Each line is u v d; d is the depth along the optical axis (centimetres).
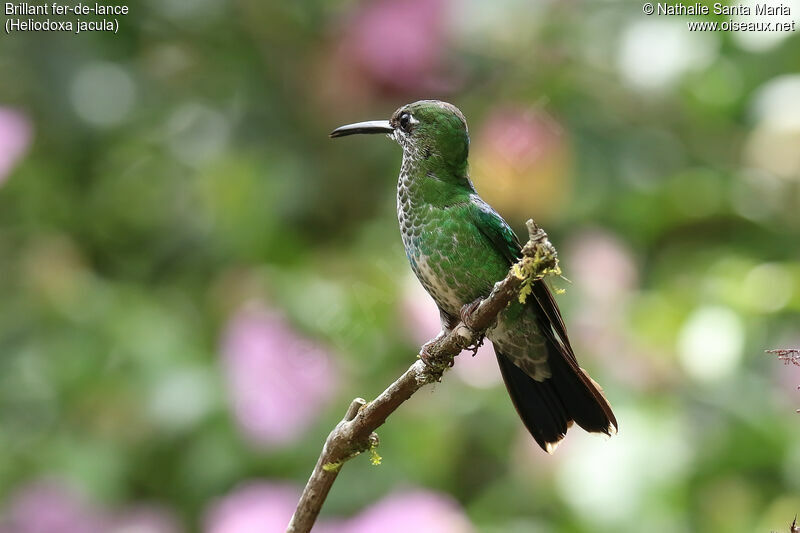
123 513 855
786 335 903
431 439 866
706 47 962
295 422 844
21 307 938
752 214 1009
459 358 879
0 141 905
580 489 800
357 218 1012
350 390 861
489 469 878
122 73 1001
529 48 976
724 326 871
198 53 1029
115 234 1048
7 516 840
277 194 990
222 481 848
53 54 966
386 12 946
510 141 905
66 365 903
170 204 1028
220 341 901
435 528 779
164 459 873
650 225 1004
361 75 953
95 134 994
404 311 879
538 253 452
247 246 978
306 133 1012
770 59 984
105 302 937
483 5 951
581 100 984
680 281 962
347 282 905
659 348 869
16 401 895
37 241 989
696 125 1016
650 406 846
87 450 867
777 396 880
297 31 1020
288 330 862
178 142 1027
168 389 870
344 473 862
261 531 787
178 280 1002
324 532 802
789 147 980
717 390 866
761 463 859
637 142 992
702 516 841
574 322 890
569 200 934
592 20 979
